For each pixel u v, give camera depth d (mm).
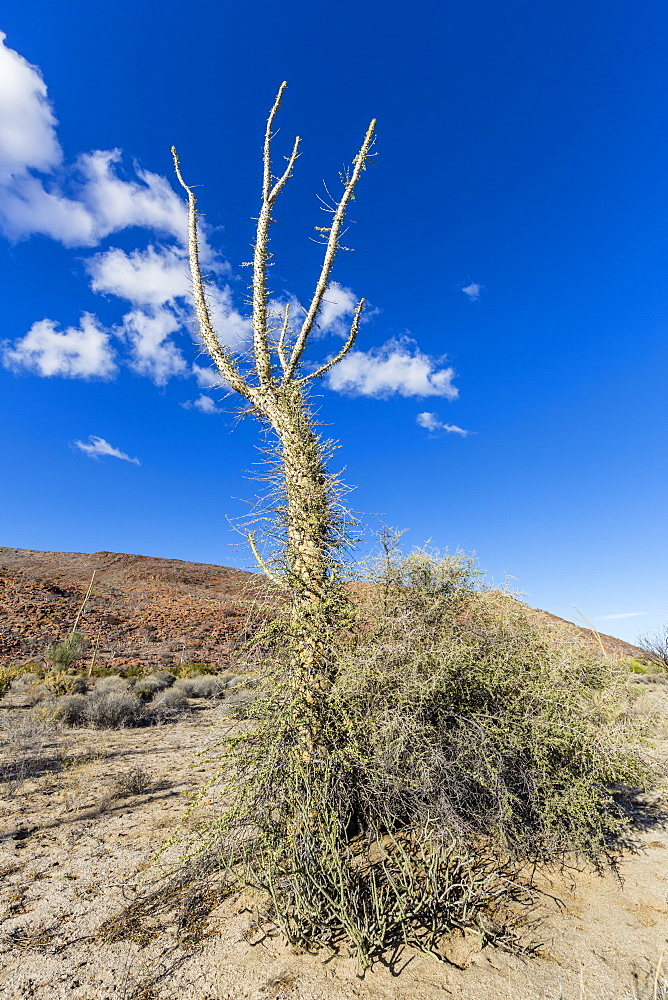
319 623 3449
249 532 3818
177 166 5035
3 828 4523
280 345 4531
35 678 15391
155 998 2340
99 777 6109
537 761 3434
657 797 4941
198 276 4848
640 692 4410
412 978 2422
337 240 4391
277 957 2611
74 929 2939
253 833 3264
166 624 28766
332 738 3174
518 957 2562
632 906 3027
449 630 3908
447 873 2898
